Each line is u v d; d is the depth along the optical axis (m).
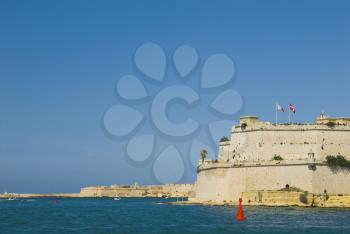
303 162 184.00
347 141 193.12
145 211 191.62
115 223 138.88
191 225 127.62
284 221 133.25
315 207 177.00
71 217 165.50
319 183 183.25
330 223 128.25
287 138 194.25
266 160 190.38
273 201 182.62
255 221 133.88
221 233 111.12
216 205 196.88
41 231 120.44
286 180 186.00
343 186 186.25
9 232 118.50
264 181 189.00
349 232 110.88
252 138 198.62
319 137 191.62
